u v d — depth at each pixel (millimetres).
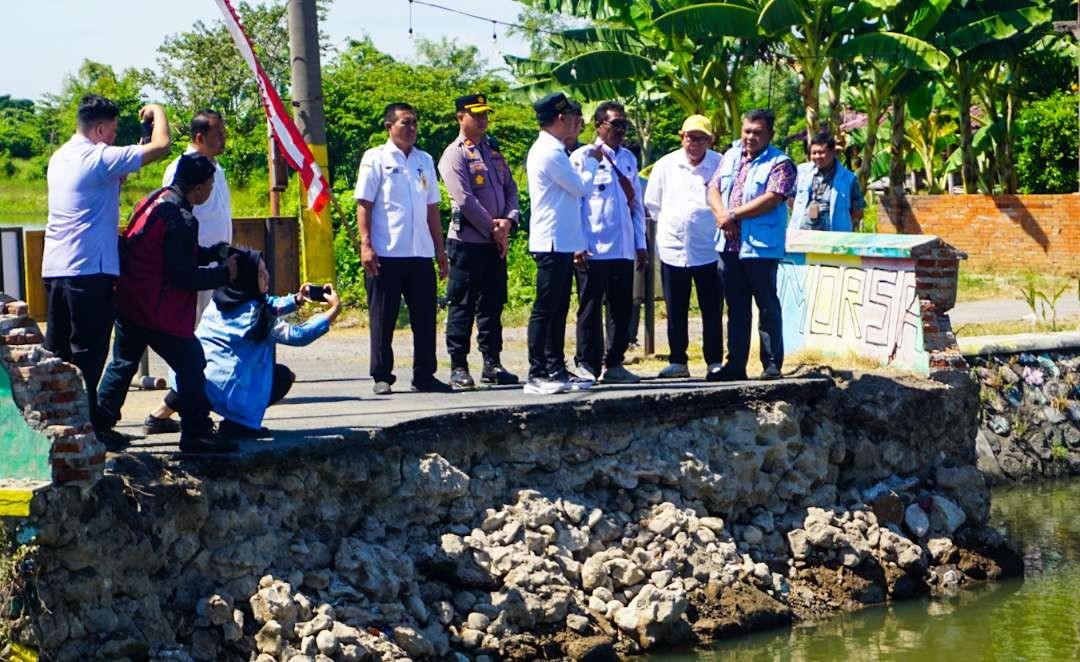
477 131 10008
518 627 8000
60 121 72125
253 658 7066
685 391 9555
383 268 9641
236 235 11094
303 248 16172
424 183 9734
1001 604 9398
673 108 44719
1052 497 12867
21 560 6582
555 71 25125
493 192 10047
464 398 9422
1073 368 14625
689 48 25266
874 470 10344
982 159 31250
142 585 6922
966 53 26266
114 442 7539
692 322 16516
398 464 8125
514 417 8734
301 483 7660
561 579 8289
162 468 7180
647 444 9273
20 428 6730
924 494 10367
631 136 44719
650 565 8703
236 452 7395
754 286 10273
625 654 8203
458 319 10039
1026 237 25688
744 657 8211
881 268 10992
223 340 7871
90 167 7234
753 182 10164
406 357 13312
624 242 10250
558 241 9562
